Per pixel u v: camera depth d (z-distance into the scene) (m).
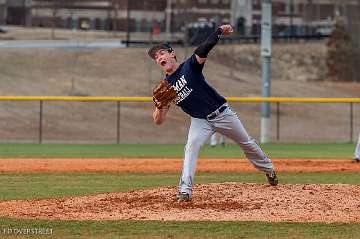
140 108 101.06
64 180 39.16
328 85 129.62
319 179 39.69
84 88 108.38
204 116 26.97
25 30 149.62
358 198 28.03
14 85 105.88
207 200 27.50
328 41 146.38
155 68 120.81
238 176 40.97
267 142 74.06
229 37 137.88
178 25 156.38
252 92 114.50
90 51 126.19
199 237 22.00
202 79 26.42
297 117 102.38
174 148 67.56
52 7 162.38
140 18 160.88
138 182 38.25
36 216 25.27
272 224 23.73
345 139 87.00
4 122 89.62
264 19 72.38
